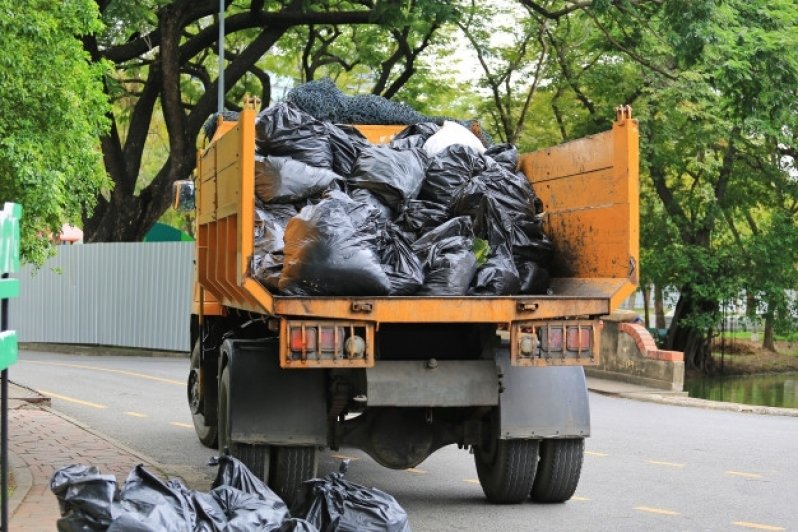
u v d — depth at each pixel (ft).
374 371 25.72
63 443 36.35
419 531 25.62
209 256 30.42
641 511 28.25
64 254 100.99
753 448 40.91
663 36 82.94
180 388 59.11
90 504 17.07
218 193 28.02
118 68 104.73
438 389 25.98
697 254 99.60
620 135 25.43
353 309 24.32
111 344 96.84
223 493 20.24
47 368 70.79
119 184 99.04
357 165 28.63
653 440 42.70
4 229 15.81
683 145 97.30
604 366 71.77
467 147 29.94
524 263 28.27
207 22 139.33
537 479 28.84
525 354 25.38
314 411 26.17
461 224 27.32
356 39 109.81
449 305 24.85
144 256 93.91
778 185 101.45
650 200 105.70
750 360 118.93
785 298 102.68
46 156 29.60
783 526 26.55
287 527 18.92
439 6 85.46
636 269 25.27
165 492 18.49
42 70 29.45
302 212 24.97
